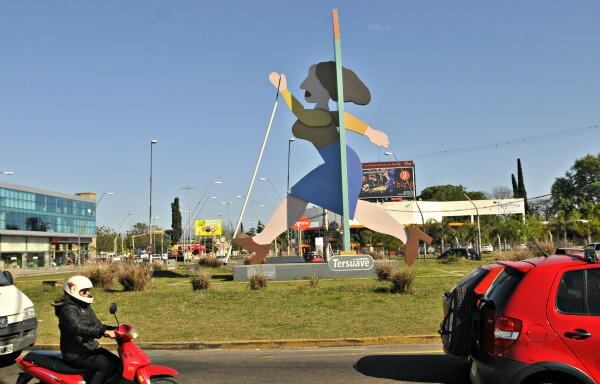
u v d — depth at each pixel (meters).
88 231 110.38
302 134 31.19
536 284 5.98
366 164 98.31
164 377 6.48
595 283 5.93
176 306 17.91
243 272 30.14
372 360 10.39
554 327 5.75
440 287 21.33
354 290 20.83
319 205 31.09
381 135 31.00
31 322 10.47
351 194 31.09
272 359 10.84
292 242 82.62
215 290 22.59
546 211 112.75
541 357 5.68
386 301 17.88
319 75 31.41
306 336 12.80
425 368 9.59
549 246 30.97
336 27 31.41
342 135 30.78
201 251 99.25
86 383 6.48
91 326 6.43
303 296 19.52
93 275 23.77
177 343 12.45
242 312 16.58
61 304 6.46
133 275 22.53
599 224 64.12
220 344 12.38
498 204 92.38
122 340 6.48
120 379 6.48
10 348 10.02
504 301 6.07
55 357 6.54
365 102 31.25
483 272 8.85
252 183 37.47
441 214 94.31
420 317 14.87
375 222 31.33
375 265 30.23
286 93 31.28
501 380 5.77
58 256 98.44
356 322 14.40
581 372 5.60
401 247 76.50
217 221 106.44
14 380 9.12
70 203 103.56
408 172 97.12
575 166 94.44
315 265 30.19
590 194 91.19
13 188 85.75
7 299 10.25
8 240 84.12
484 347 6.15
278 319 15.26
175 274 35.94
